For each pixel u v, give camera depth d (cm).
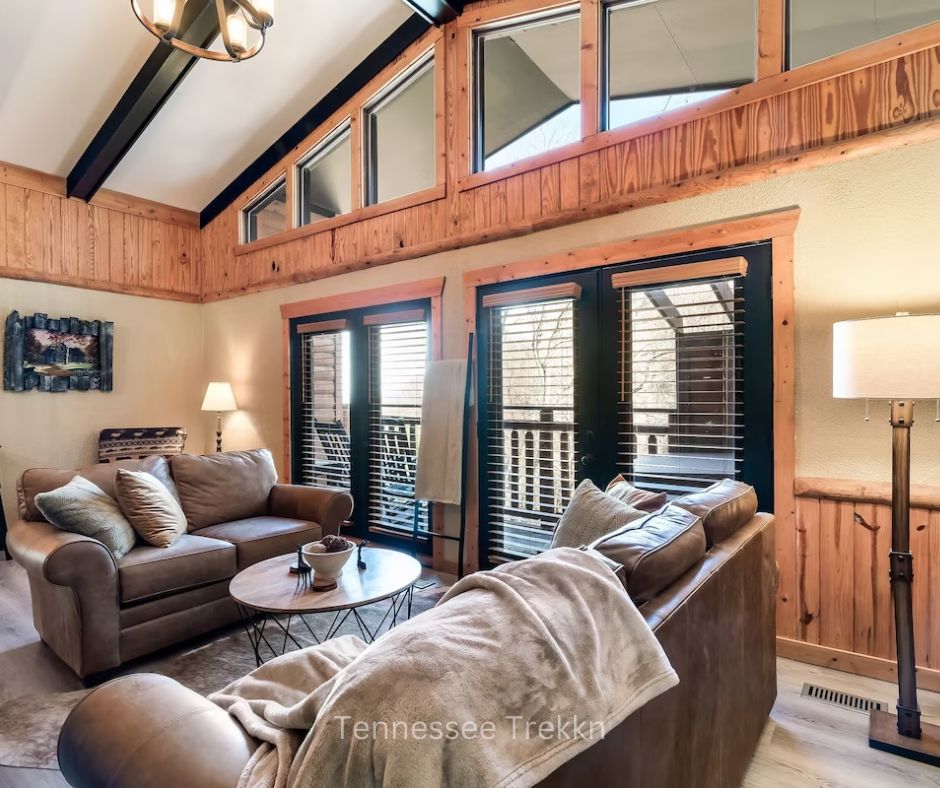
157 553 260
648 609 119
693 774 130
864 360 190
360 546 246
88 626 230
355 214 444
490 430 371
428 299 404
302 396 492
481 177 372
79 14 338
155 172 500
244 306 538
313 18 378
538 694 79
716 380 285
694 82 303
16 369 452
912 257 237
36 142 436
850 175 251
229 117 454
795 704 220
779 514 265
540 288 340
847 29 263
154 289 545
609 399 319
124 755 87
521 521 356
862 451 246
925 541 231
